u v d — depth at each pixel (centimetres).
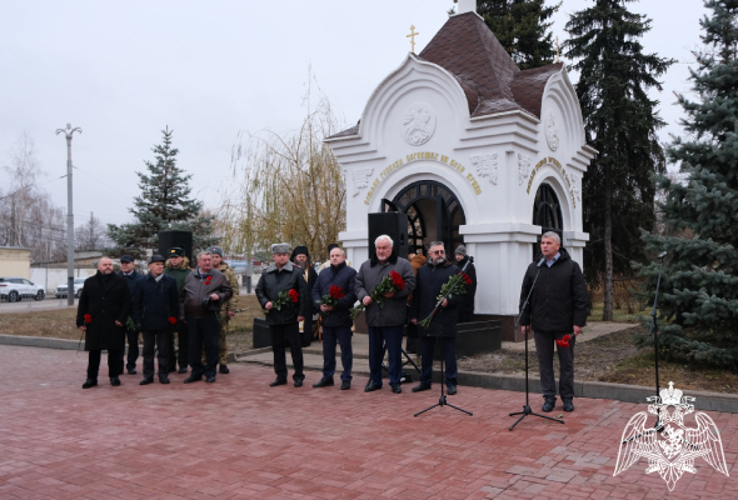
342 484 459
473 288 1044
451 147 1284
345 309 839
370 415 680
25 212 5412
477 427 621
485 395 780
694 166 882
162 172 1928
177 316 926
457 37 1465
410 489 447
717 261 827
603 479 463
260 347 1194
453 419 656
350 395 795
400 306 804
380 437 587
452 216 1341
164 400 781
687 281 819
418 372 877
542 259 703
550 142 1391
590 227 1930
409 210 1464
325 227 1681
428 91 1316
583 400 735
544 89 1329
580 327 670
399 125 1359
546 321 685
